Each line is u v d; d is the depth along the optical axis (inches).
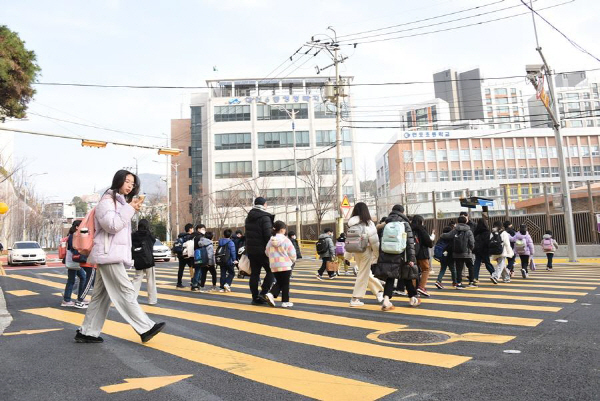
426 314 270.1
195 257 426.9
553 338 198.4
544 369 153.4
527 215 858.8
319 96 2358.5
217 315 283.4
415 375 150.8
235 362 171.8
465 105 4291.3
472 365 160.6
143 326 199.8
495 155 2997.0
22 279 591.8
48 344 206.4
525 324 230.8
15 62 636.1
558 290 365.7
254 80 2500.0
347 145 2299.5
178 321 263.0
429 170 2945.4
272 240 316.2
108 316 282.4
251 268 334.0
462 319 250.4
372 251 313.3
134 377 154.3
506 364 160.6
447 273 601.9
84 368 165.9
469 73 4296.3
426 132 2972.4
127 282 200.4
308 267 796.0
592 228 785.6
